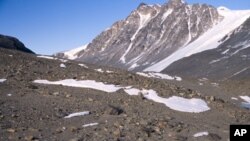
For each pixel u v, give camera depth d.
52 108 25.36
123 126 22.31
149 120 23.95
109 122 23.06
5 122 21.69
